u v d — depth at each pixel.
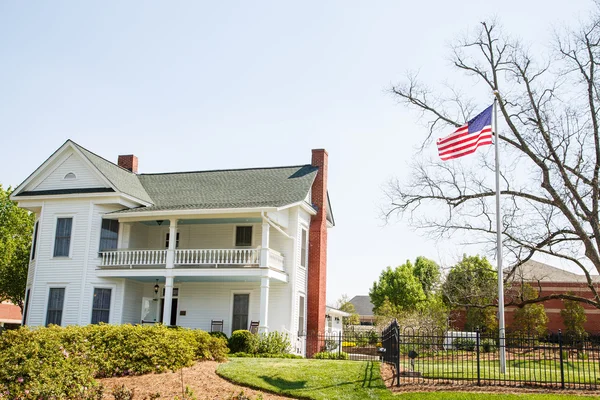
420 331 30.91
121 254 26.16
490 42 26.81
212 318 27.09
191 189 30.05
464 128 20.64
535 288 45.12
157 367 14.83
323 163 31.09
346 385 13.50
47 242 26.92
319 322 28.75
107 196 26.55
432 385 13.84
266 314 24.27
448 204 27.05
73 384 11.14
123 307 26.34
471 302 27.34
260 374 14.55
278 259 26.31
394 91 29.09
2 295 39.53
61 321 25.91
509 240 24.81
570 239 24.31
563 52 25.22
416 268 59.03
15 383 10.45
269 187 29.06
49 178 27.94
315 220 30.02
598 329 43.75
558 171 24.83
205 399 12.10
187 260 25.95
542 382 14.35
